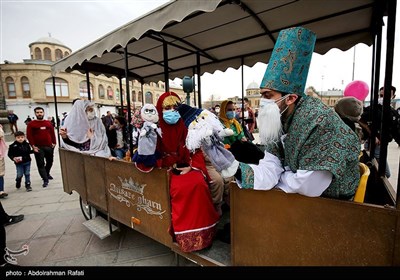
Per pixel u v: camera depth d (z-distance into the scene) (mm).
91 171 3061
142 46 3605
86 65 4340
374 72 2557
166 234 2064
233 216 1580
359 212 1097
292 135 1271
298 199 1274
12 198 4730
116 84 37750
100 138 3676
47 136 5527
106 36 2590
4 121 16016
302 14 2715
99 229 2910
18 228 3408
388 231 1033
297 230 1299
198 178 1923
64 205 4305
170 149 2070
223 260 1755
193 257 1882
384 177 1999
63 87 31828
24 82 30594
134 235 3148
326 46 3400
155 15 1988
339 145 1111
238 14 2676
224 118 3350
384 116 1985
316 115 1170
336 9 2619
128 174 2406
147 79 5770
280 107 1332
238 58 4250
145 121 2047
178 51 3928
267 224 1417
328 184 1160
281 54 1287
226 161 1655
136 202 2354
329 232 1192
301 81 1291
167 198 1999
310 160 1161
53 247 2887
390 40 1917
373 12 2611
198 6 1664
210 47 3771
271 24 2977
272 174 1359
